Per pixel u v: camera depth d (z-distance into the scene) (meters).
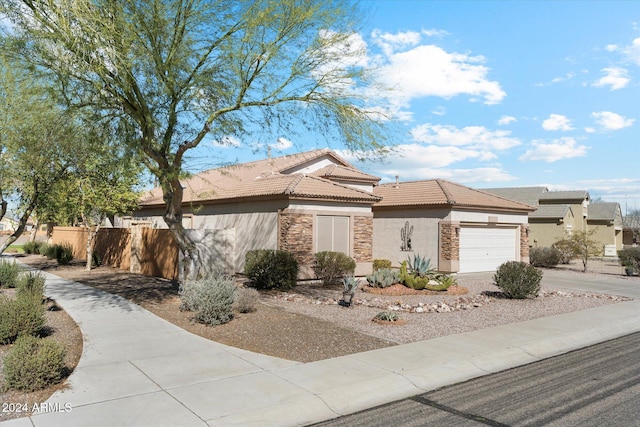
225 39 11.38
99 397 5.85
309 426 5.34
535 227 40.59
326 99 12.13
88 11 9.44
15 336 8.24
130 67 10.38
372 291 15.76
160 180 12.18
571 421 5.43
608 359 8.45
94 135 11.84
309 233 18.12
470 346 8.82
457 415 5.66
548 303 14.55
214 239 19.41
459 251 22.48
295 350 8.21
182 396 5.92
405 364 7.54
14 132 11.43
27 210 12.72
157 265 18.45
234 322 10.16
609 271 27.64
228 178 25.69
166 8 10.56
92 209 20.88
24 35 10.15
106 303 12.10
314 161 25.64
